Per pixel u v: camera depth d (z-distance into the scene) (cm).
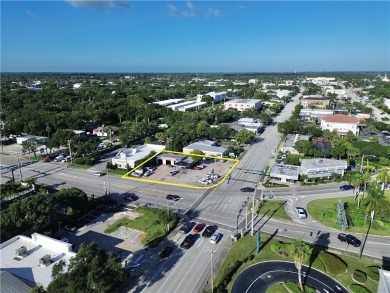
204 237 6881
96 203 8450
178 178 10588
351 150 12000
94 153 13112
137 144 15112
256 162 12244
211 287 5291
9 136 16325
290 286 5206
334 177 10181
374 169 10856
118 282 5284
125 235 7044
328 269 5706
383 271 4659
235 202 8694
